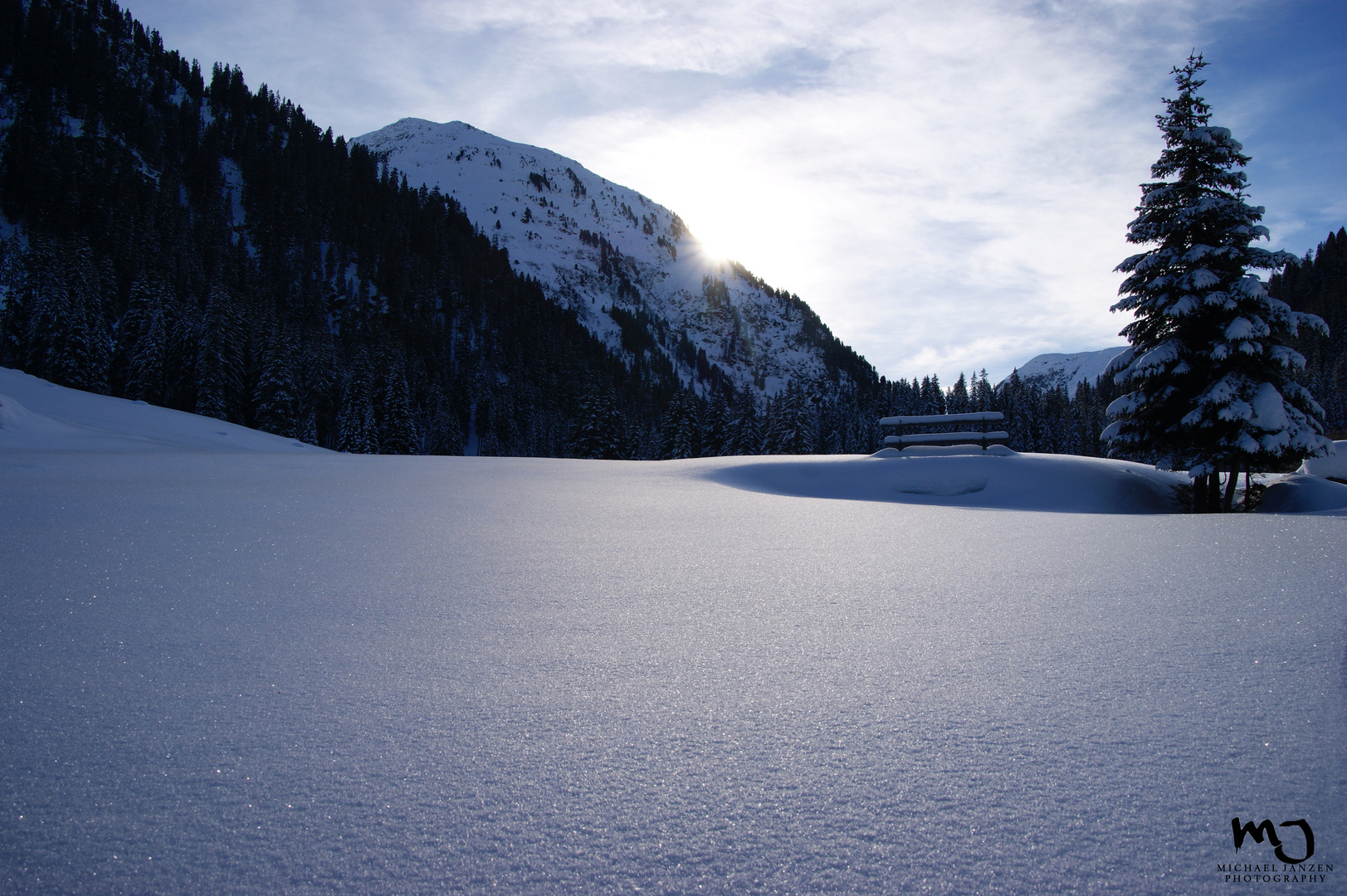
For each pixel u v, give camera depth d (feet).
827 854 5.50
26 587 13.25
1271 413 39.81
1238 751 6.97
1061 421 236.02
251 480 34.88
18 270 210.18
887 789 6.40
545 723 7.79
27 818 5.86
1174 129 46.03
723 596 13.65
